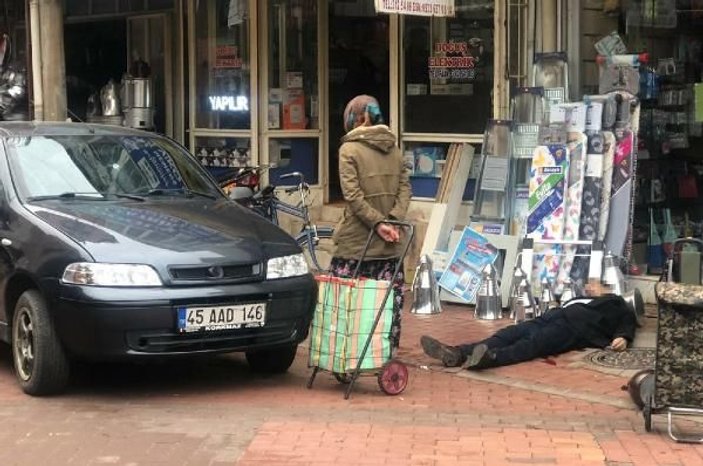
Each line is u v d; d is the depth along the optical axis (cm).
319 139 1151
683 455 504
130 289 572
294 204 1124
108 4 1323
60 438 538
